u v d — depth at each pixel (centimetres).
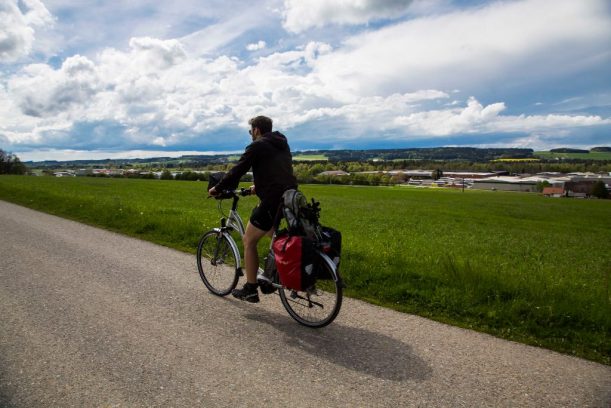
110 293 534
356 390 318
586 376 345
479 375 344
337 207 3691
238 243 833
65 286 559
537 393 317
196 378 330
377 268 625
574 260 1396
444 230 2097
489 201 6194
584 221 3838
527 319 448
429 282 566
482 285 528
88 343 387
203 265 563
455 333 432
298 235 430
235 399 302
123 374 333
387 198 5609
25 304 486
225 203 2789
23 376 326
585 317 443
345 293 554
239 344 395
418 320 468
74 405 289
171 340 399
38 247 808
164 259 731
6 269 638
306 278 416
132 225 1044
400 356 376
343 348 391
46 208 1470
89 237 928
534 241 1958
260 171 459
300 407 294
